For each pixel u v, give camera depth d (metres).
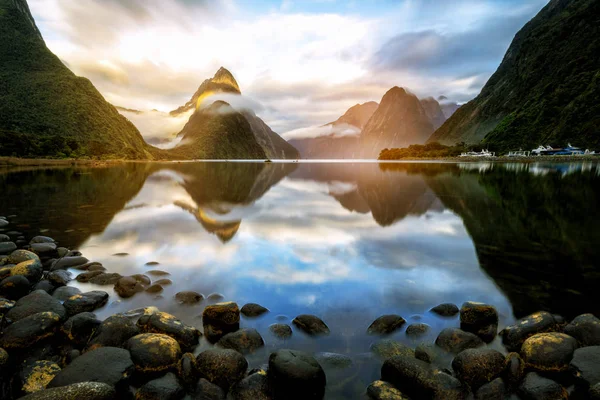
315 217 14.76
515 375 4.14
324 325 5.39
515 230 11.88
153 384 3.94
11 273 7.04
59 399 3.43
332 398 3.90
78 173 43.25
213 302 6.33
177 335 4.86
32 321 5.06
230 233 11.70
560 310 6.03
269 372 4.05
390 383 4.05
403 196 21.61
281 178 40.97
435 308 5.98
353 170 60.91
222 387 4.04
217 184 31.98
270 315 5.84
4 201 18.89
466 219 13.89
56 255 9.03
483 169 51.78
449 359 4.59
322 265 8.40
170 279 7.42
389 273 7.85
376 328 5.32
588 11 129.88
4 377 4.34
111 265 8.35
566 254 9.09
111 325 4.89
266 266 8.32
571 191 22.16
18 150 66.25
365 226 12.85
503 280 7.38
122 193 23.34
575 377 4.08
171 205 18.08
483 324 5.32
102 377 3.95
